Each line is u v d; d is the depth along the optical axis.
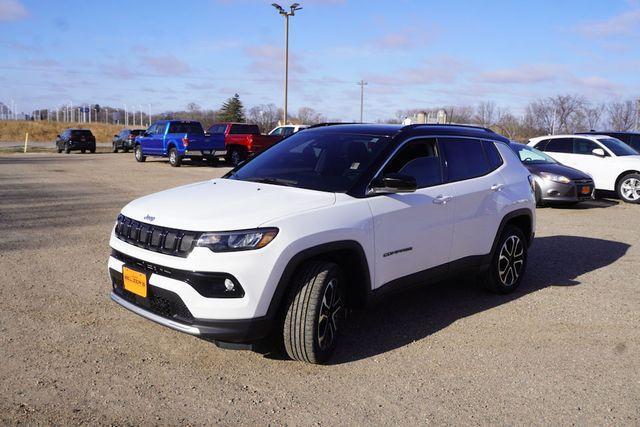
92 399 3.43
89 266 6.43
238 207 3.86
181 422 3.21
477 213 5.24
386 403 3.50
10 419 3.17
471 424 3.29
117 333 4.46
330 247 3.89
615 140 14.69
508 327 4.87
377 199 4.32
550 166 12.23
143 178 17.64
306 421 3.26
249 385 3.68
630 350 4.43
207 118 61.03
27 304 5.07
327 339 4.01
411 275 4.64
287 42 34.25
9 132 65.75
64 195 12.84
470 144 5.49
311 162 4.73
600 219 10.90
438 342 4.50
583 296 5.81
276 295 3.65
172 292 3.62
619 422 3.35
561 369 4.06
